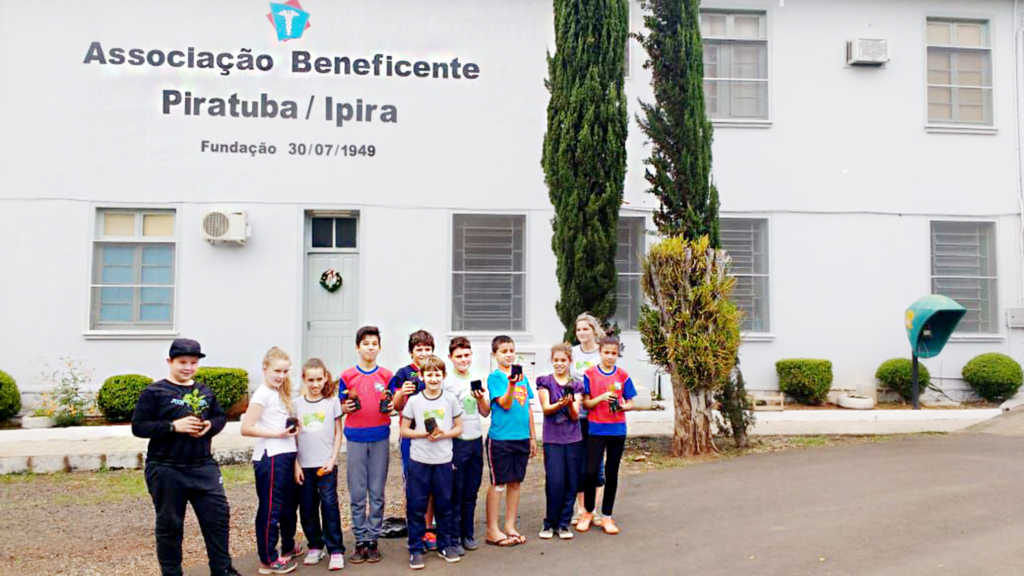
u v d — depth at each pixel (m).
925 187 13.95
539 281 13.05
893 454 9.36
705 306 9.41
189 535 6.88
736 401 9.96
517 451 6.34
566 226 10.08
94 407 11.91
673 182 9.98
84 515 7.47
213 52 12.61
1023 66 14.27
